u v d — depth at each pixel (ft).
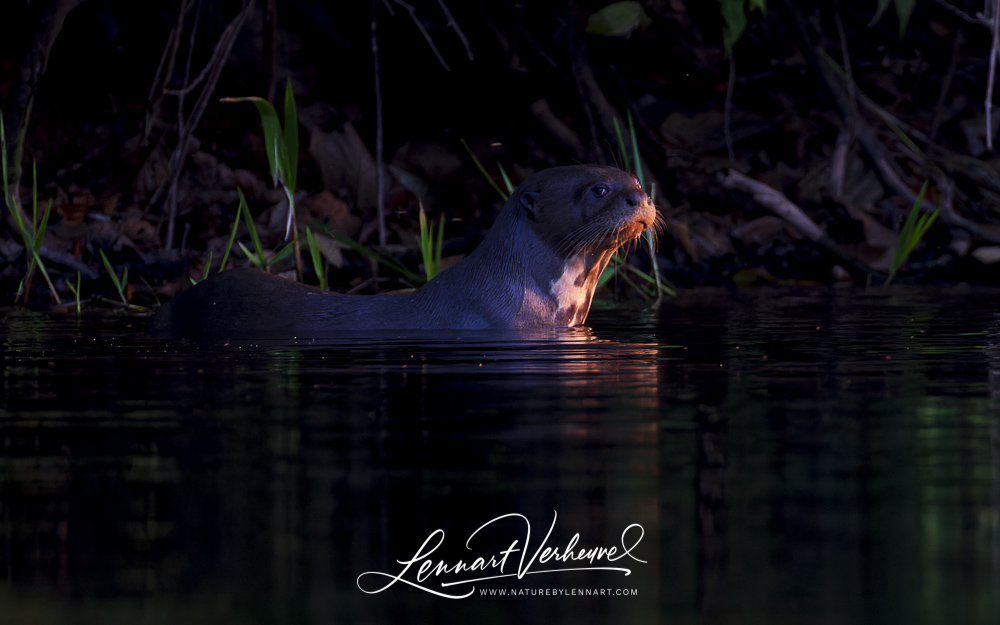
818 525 12.23
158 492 13.61
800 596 10.23
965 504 12.94
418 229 59.00
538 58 63.72
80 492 13.65
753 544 11.64
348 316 33.58
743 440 16.31
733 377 22.56
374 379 22.53
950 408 18.76
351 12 65.26
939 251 57.57
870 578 10.64
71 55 63.77
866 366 24.09
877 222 59.26
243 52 63.41
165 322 35.06
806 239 58.23
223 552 11.46
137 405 19.48
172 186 52.54
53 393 20.92
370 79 64.75
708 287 52.47
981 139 66.49
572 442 16.21
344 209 58.75
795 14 62.95
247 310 33.81
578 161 61.87
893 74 68.95
